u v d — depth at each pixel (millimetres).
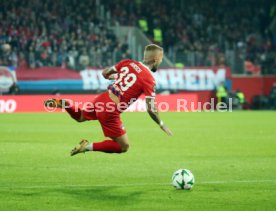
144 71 25453
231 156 37719
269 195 24422
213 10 115250
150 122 67938
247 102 102438
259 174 30016
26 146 42344
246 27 114875
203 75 101312
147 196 24000
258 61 108438
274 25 116688
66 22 100562
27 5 98938
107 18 106438
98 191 24922
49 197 23578
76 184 26641
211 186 26328
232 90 103438
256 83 104875
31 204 22312
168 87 99000
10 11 96812
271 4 117375
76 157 36375
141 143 45719
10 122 65562
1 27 94625
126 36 103750
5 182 27047
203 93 101062
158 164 33781
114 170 31141
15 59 91750
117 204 22500
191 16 112688
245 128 60219
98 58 96812
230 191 25203
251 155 38281
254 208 22062
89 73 94938
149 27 109000
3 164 33062
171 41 105250
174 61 102562
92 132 54625
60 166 32406
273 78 105562
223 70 102438
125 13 108812
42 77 91938
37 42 95000
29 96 85438
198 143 45812
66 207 21906
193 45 107062
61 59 94938
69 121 67812
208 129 58875
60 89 92812
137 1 110938
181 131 56594
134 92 25531
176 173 25500
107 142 25703
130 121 69438
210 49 107062
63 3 102438
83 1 104688
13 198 23344
